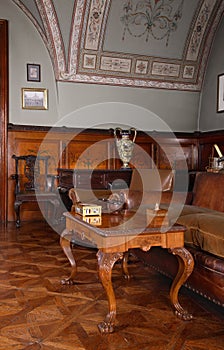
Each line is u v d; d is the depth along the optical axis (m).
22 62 4.76
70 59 4.72
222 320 1.88
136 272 2.68
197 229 2.06
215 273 1.83
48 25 4.47
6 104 4.69
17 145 4.77
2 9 4.65
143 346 1.61
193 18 4.69
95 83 4.95
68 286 2.36
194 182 3.01
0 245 3.49
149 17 4.55
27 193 4.46
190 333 1.74
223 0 4.58
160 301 2.12
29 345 1.61
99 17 4.44
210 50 5.11
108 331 1.73
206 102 5.27
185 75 5.22
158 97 5.25
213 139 5.07
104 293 2.24
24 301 2.11
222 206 2.49
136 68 5.00
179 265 1.95
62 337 1.69
